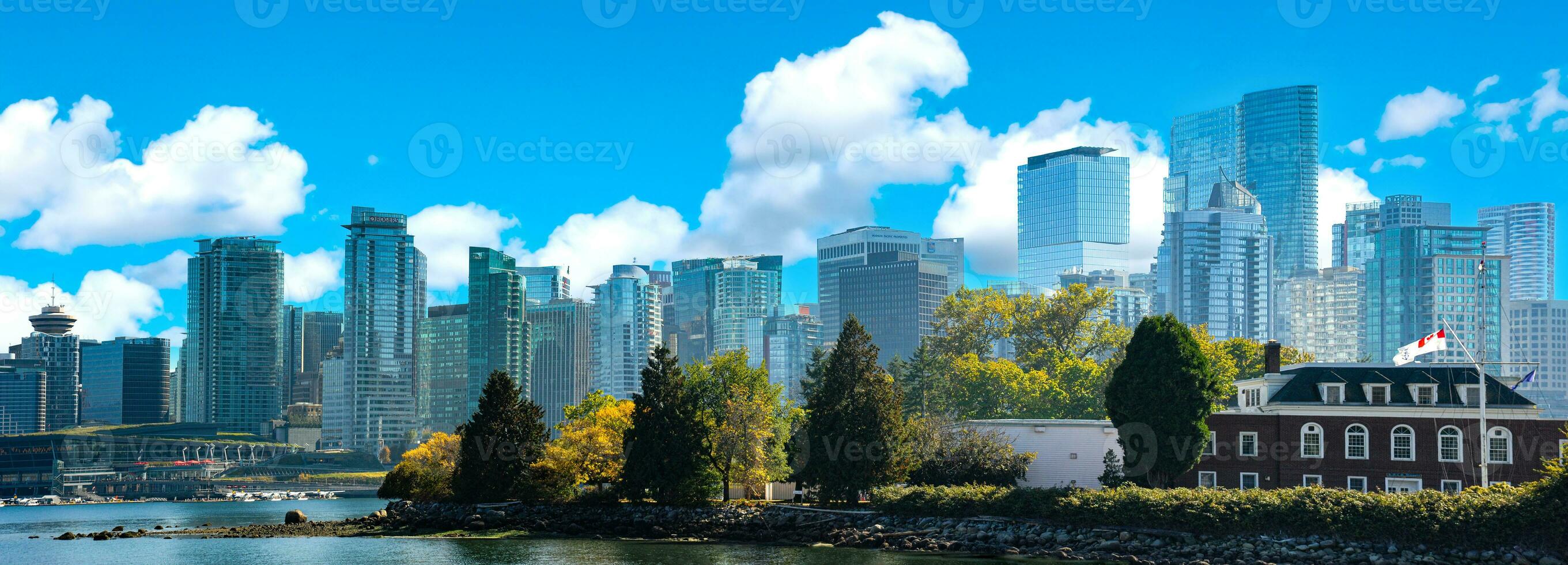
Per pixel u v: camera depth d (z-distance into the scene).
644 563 87.50
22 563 99.50
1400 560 75.50
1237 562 78.69
